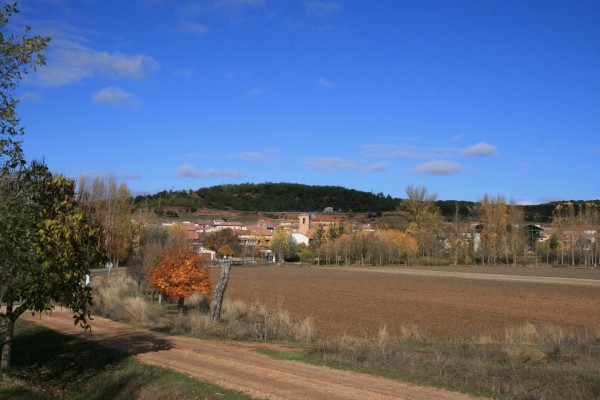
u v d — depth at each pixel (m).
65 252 13.52
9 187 12.74
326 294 53.00
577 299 49.56
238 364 15.02
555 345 18.34
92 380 15.10
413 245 115.62
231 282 66.88
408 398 11.00
